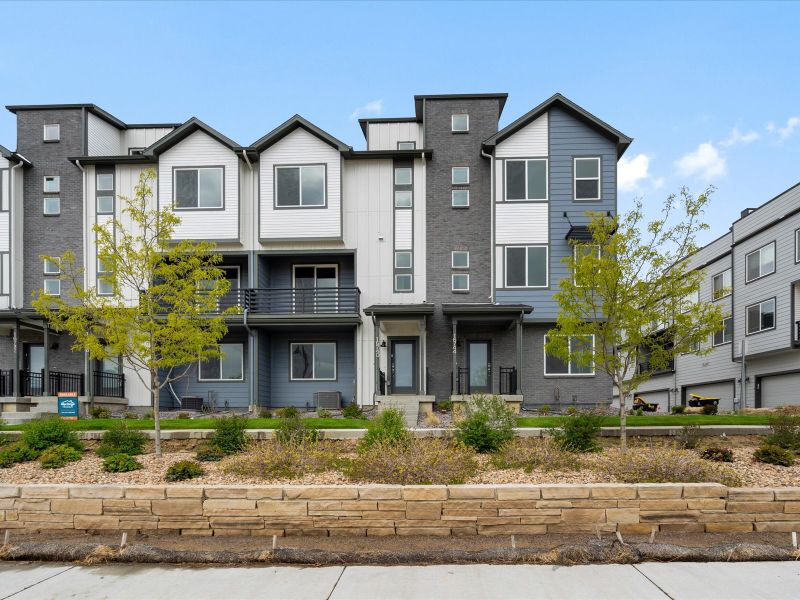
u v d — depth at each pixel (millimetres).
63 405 17203
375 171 21203
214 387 20984
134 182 21312
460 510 7246
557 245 20219
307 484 8367
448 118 21359
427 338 20516
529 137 20594
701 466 8734
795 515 7234
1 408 19219
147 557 6434
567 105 20250
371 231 21000
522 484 8016
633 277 11344
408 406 17578
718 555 6293
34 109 21781
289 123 20562
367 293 20812
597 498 7270
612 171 20328
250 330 20016
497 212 20469
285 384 21328
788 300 23094
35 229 21422
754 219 25516
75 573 6129
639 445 11953
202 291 13320
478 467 9445
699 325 11242
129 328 11352
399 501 7270
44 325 19672
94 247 21094
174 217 12242
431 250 20859
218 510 7344
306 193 20703
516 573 5973
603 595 5402
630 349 11477
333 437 12164
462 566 6199
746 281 26078
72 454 10742
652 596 5375
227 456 11016
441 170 21156
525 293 20188
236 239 20422
